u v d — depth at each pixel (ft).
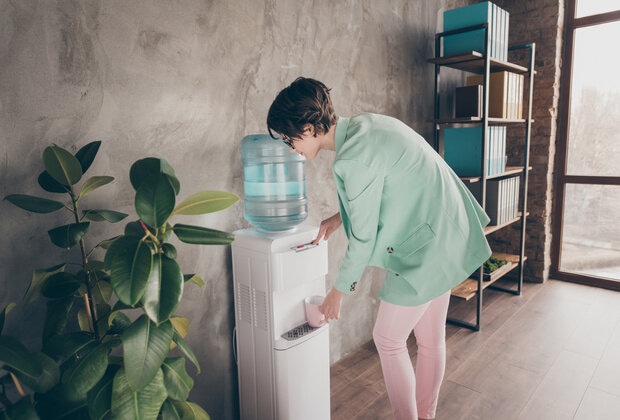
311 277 5.51
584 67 11.30
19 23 3.94
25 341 4.26
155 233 3.71
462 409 6.36
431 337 5.27
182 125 5.22
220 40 5.51
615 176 11.09
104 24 4.47
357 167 4.10
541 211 11.73
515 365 7.58
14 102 3.98
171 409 3.66
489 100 9.93
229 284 5.97
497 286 11.70
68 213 4.43
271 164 5.98
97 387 3.40
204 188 5.51
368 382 7.20
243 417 5.98
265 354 5.41
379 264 4.80
